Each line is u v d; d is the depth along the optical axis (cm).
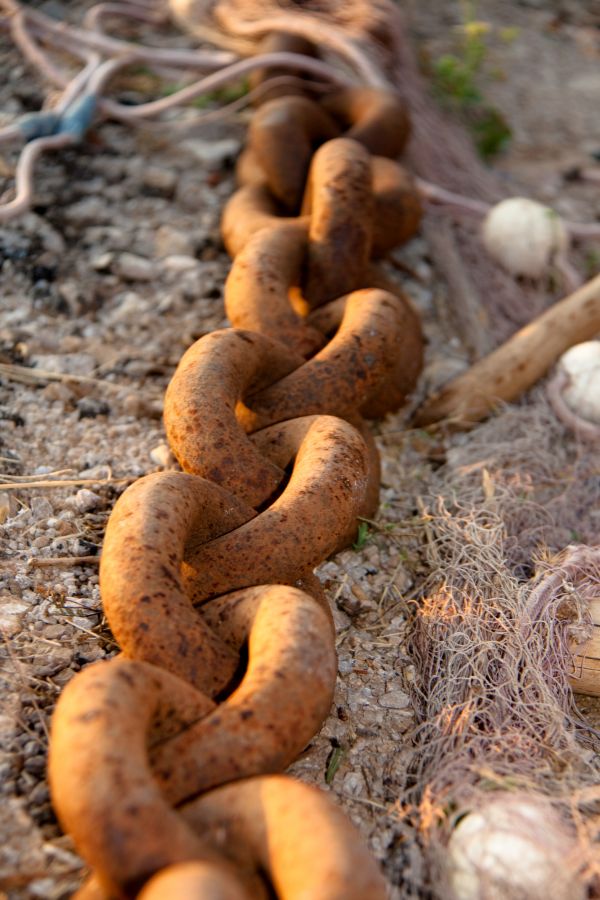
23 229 362
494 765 208
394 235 346
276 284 278
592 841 192
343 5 422
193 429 228
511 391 327
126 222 378
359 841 162
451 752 215
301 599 195
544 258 373
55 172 394
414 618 259
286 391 253
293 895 152
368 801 212
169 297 347
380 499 294
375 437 319
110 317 338
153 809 154
